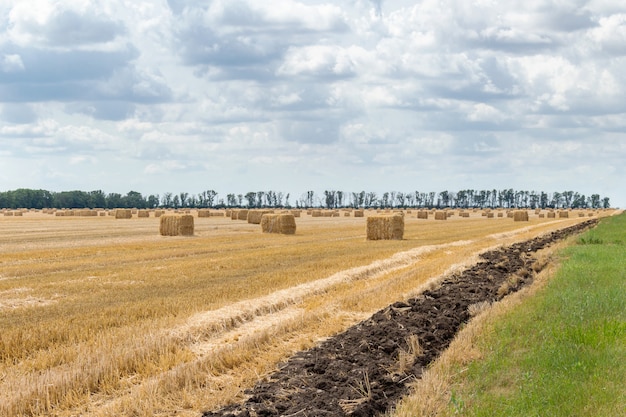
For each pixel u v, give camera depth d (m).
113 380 10.82
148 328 14.37
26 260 28.94
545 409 8.99
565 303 16.36
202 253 32.84
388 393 10.70
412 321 15.12
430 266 26.77
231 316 15.83
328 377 11.22
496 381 10.48
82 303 17.78
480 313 16.16
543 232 52.00
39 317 15.82
